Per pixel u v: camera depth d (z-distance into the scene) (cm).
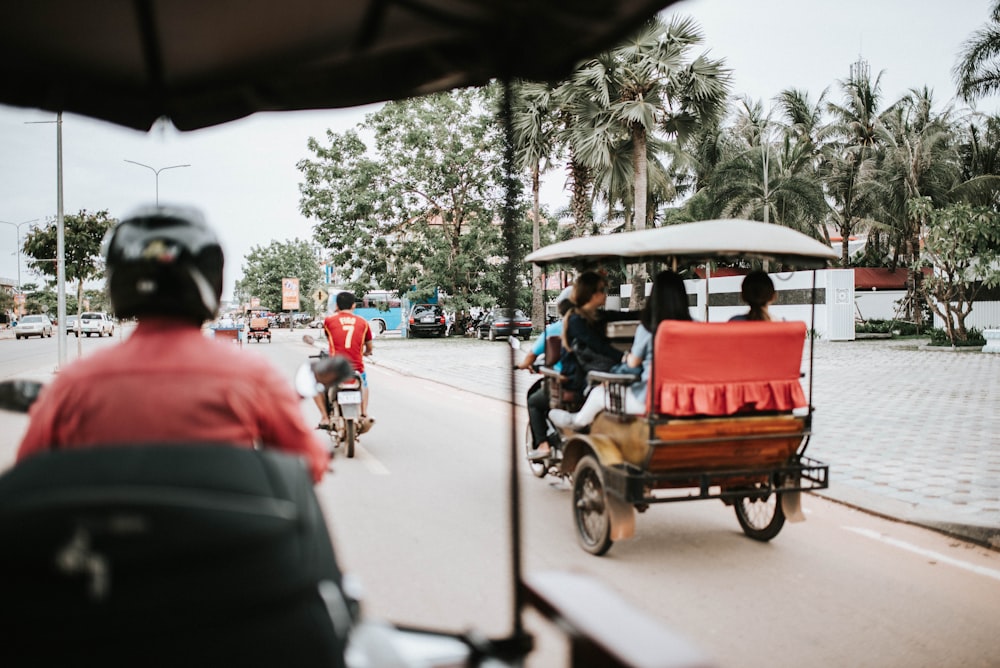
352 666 163
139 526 133
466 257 3747
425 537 555
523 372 1922
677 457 494
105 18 207
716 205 3575
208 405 183
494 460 852
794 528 597
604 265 702
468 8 208
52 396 184
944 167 3353
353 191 3672
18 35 214
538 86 2120
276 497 149
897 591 460
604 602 160
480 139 3594
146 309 191
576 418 586
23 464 146
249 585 141
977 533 557
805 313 3106
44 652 133
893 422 1053
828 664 361
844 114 3594
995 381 1552
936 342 2622
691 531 597
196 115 259
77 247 2238
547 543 554
